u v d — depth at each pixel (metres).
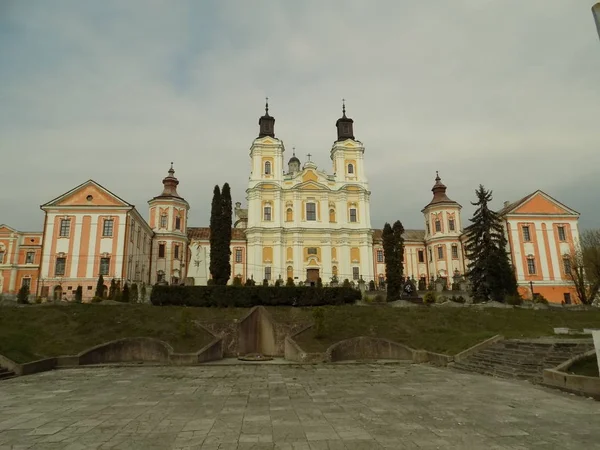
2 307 31.14
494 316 34.22
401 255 44.25
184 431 10.65
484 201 47.88
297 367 23.72
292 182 67.19
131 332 28.36
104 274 50.78
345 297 38.44
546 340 23.23
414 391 16.05
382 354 27.34
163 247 63.84
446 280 65.44
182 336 28.05
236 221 85.38
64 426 11.17
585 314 36.47
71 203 52.59
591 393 14.61
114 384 17.89
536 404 13.64
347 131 70.75
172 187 68.12
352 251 64.81
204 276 42.00
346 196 66.56
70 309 31.62
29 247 67.06
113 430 10.78
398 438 10.00
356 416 12.09
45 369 22.44
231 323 31.09
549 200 60.47
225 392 15.95
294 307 35.84
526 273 57.47
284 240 63.78
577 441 9.75
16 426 11.20
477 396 15.02
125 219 52.47
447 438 9.98
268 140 67.12
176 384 17.86
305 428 10.87
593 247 49.97
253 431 10.61
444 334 29.70
